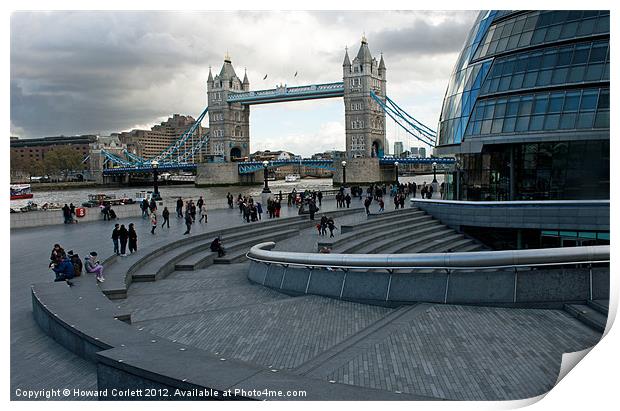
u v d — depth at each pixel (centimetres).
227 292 1862
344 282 1616
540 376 945
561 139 2820
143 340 1055
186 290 1936
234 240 3045
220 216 4119
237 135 19825
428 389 895
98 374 925
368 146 16088
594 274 1318
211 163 16938
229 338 1234
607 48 2758
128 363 884
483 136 3138
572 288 1322
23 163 15862
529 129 2933
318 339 1227
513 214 3014
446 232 3388
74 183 15312
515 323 1223
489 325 1213
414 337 1144
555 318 1250
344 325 1344
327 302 1584
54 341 1244
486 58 3256
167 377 834
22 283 1842
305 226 3681
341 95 16775
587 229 2794
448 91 3719
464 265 1416
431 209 3734
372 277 1559
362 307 1520
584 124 2764
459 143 3328
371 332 1209
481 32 3381
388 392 798
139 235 2997
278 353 1133
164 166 16812
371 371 970
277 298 1745
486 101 3191
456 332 1170
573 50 2861
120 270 2020
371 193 5628
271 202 3878
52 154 16262
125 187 16888
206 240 2902
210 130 19625
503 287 1373
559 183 2936
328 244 2652
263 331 1287
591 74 2777
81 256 2264
